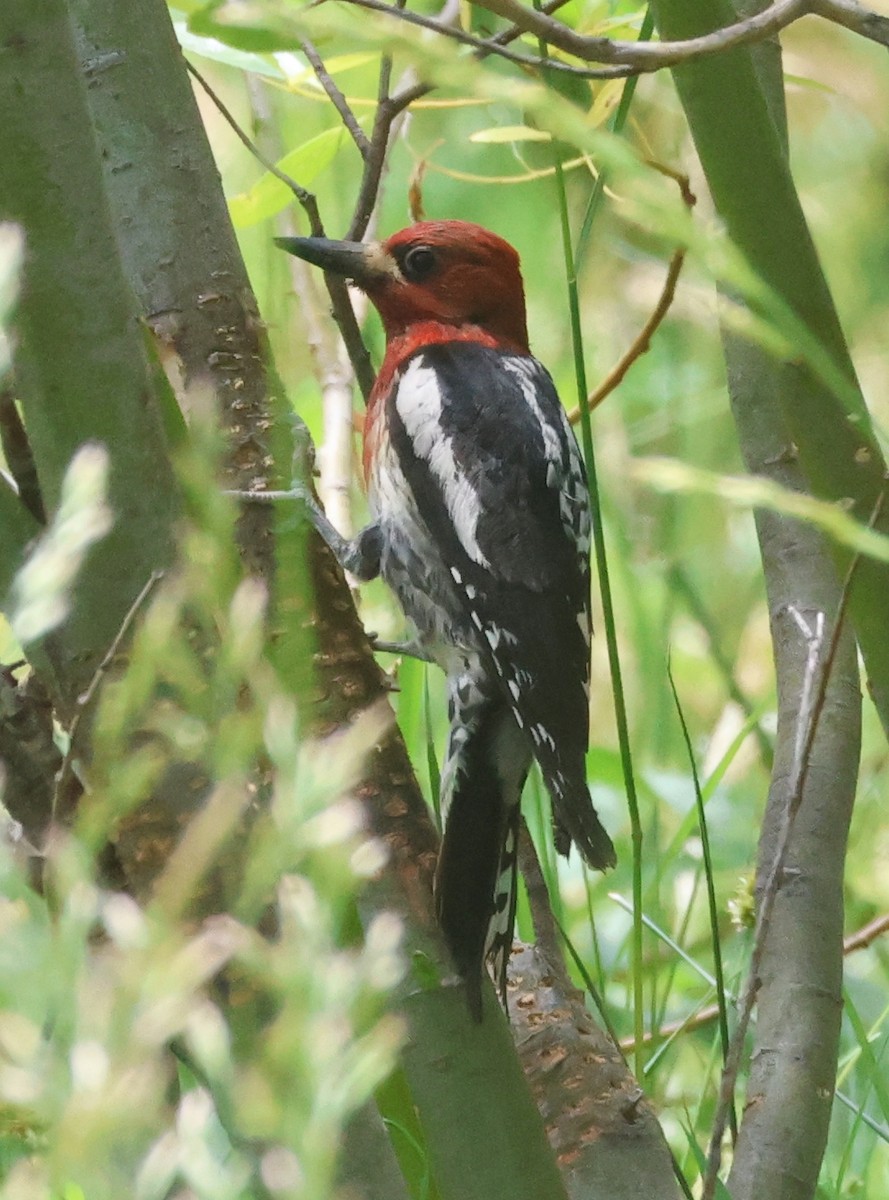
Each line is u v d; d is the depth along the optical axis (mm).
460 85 1862
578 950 7000
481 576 6246
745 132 3615
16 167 3092
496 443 6457
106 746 1833
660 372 9305
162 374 3391
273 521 4371
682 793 6926
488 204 10000
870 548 2051
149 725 2428
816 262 3725
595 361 9430
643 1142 4645
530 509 6359
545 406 6695
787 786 5121
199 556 2143
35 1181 1494
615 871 7219
